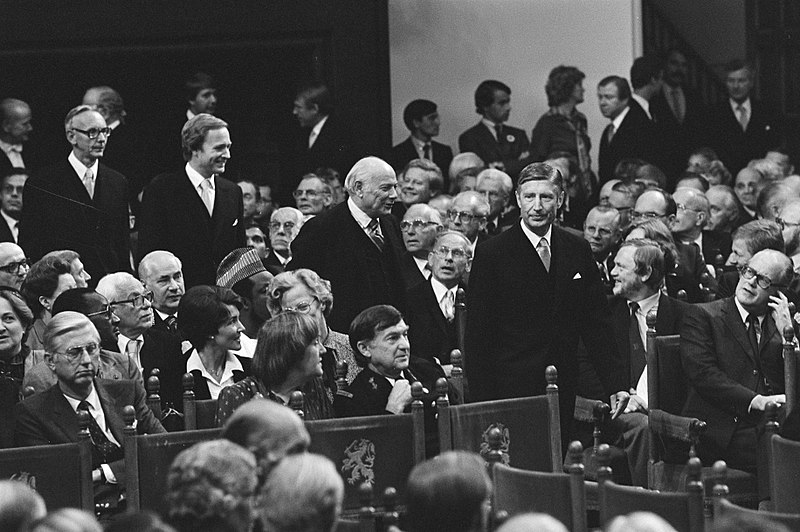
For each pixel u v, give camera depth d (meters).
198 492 10.15
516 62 35.12
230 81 33.28
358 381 16.95
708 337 18.58
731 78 35.00
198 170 21.77
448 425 16.06
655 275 20.33
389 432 15.59
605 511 12.62
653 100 34.00
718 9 36.62
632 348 20.42
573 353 18.55
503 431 16.38
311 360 15.58
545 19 35.22
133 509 14.82
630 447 18.73
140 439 14.88
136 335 18.80
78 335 15.95
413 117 33.56
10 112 31.20
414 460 15.67
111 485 15.88
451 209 25.00
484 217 24.97
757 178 31.58
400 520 15.58
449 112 34.94
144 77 32.84
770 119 35.12
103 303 17.94
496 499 13.52
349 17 33.84
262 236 25.59
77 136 22.81
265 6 33.28
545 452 16.61
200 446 10.42
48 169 22.91
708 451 18.30
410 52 34.72
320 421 15.34
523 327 18.39
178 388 17.75
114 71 32.78
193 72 33.03
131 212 31.42
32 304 18.95
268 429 11.68
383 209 20.11
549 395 16.69
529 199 18.31
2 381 16.34
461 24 34.91
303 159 32.41
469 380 18.45
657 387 18.66
